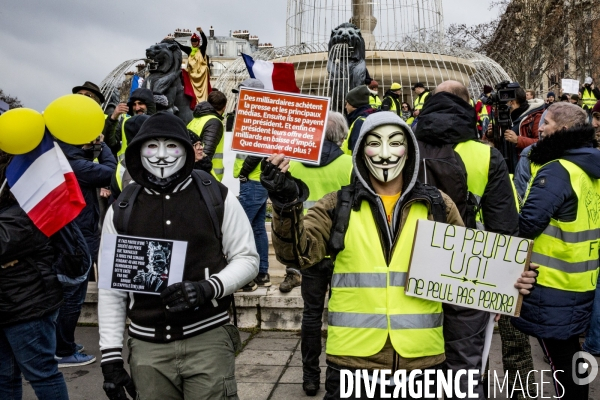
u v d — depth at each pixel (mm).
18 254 3133
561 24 25438
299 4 12320
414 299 2658
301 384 4520
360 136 2691
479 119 8633
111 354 2637
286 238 2500
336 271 2695
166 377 2654
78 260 3395
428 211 2736
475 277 2727
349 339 2613
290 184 2436
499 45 27953
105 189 6816
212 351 2670
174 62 8625
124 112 6016
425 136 3418
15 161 3178
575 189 3367
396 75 11609
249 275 2746
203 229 2693
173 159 2682
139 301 2668
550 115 3600
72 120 3145
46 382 3270
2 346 3277
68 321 4977
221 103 6027
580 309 3412
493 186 3387
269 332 5910
